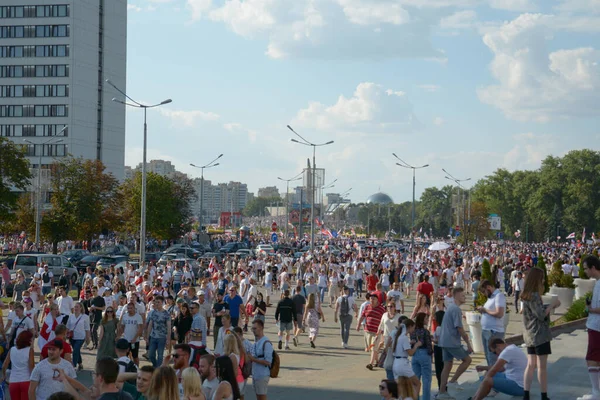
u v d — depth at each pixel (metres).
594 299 10.37
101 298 21.25
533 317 11.08
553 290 31.27
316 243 103.12
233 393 8.97
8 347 15.32
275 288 44.88
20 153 59.41
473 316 19.86
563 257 53.75
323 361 19.75
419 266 49.19
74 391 9.72
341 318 22.34
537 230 148.38
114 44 123.94
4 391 13.33
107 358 8.03
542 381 11.03
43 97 116.50
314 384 16.14
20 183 59.34
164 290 23.11
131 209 73.56
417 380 10.90
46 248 75.12
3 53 117.31
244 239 109.19
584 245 112.06
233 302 20.89
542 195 148.00
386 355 13.91
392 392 9.09
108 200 67.94
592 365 10.47
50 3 116.06
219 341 13.62
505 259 53.12
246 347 12.08
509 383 11.66
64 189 64.00
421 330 12.75
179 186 78.50
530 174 159.12
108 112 122.62
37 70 116.62
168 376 7.62
